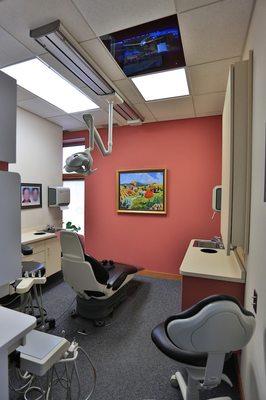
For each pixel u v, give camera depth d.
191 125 3.72
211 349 1.05
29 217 3.63
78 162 2.01
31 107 3.37
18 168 3.43
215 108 3.33
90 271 2.35
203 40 1.90
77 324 2.46
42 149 3.85
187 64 2.24
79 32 1.81
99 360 1.94
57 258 3.53
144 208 3.99
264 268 1.12
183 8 1.59
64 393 1.59
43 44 1.86
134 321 2.54
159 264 3.94
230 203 1.58
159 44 1.96
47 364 1.10
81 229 4.61
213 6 1.57
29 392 1.60
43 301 2.98
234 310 1.01
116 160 4.18
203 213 3.69
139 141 4.02
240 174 1.56
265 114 1.13
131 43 1.94
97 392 1.63
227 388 1.67
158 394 1.63
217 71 2.36
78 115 3.68
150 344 2.15
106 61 2.19
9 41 1.93
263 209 1.16
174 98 2.99
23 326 1.09
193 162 3.73
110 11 1.61
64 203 4.04
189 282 1.86
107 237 4.27
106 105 3.23
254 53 1.46
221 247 2.74
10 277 1.14
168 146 3.86
